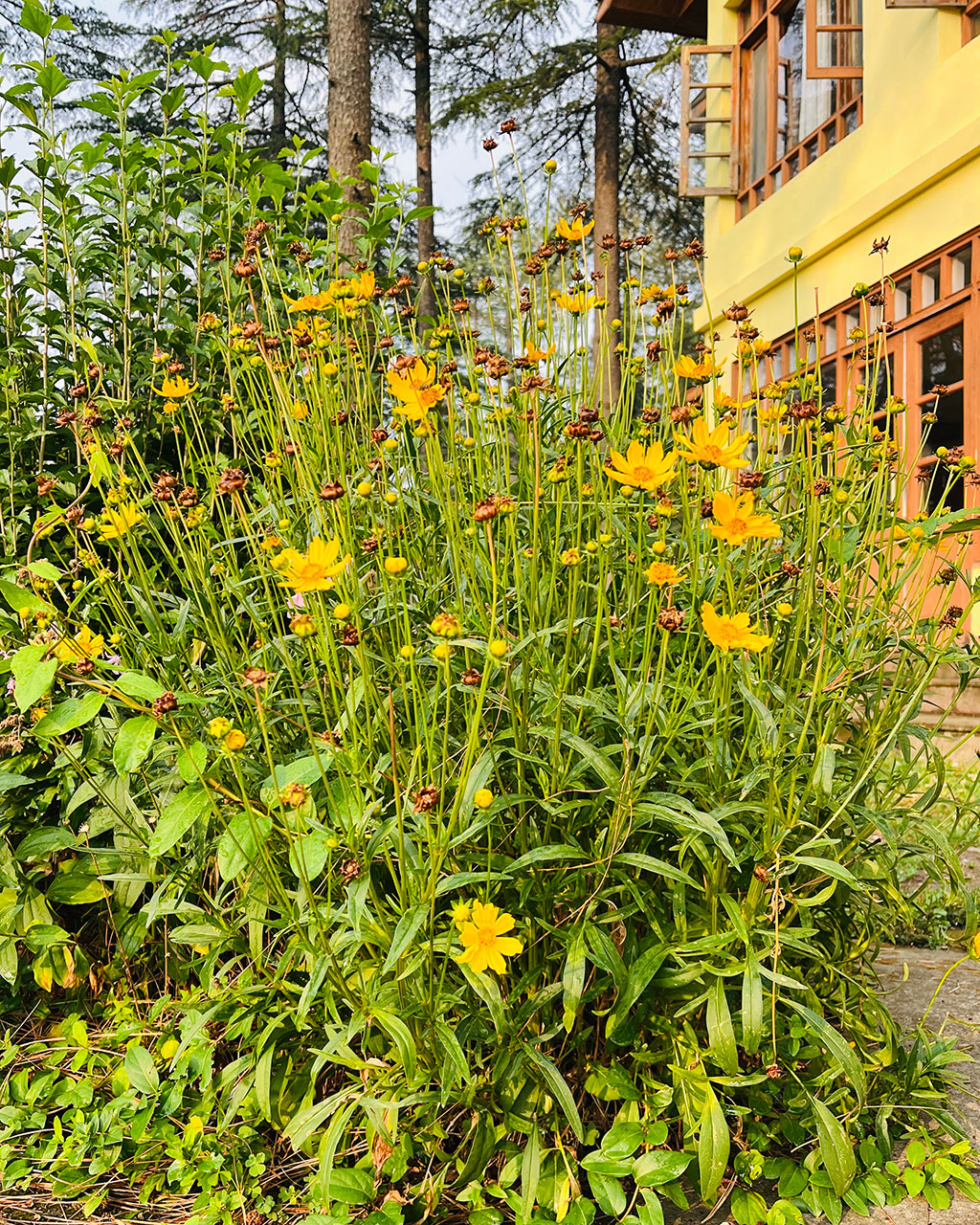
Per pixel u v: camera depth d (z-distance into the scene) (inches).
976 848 131.3
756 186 346.0
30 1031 79.4
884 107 262.8
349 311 84.8
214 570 80.2
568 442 78.5
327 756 64.7
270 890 63.1
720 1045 57.6
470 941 51.3
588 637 71.7
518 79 574.6
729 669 62.8
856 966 81.5
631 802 57.0
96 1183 65.4
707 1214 61.7
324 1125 65.3
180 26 602.9
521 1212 56.7
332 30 271.3
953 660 70.9
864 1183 62.4
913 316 251.0
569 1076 65.4
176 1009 74.1
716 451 58.9
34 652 56.9
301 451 75.2
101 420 78.6
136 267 109.0
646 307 90.8
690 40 544.7
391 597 68.4
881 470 78.2
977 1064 80.1
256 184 112.8
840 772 73.2
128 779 69.2
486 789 65.4
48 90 106.4
